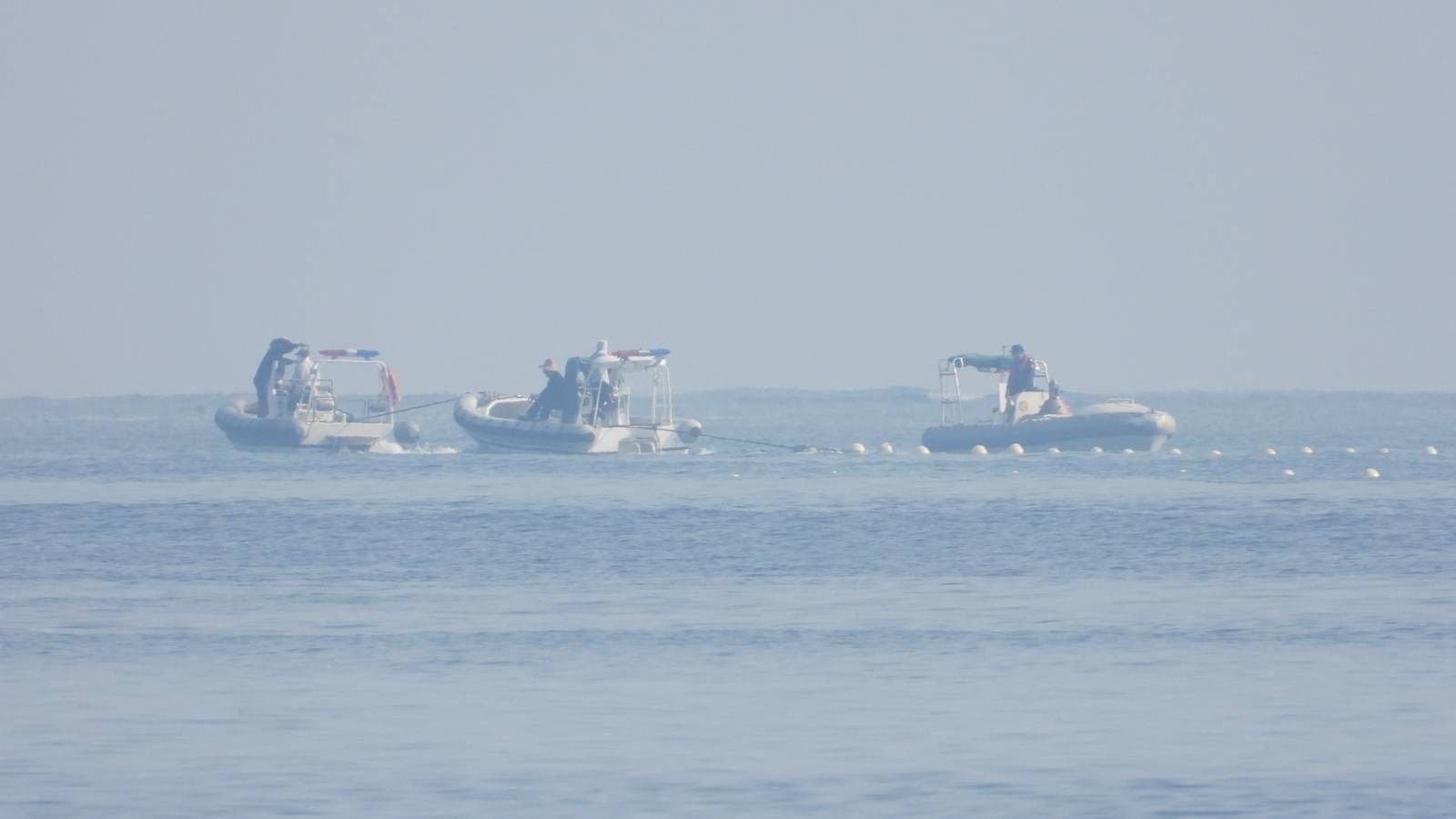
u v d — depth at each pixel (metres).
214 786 78.31
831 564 153.25
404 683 98.81
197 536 177.00
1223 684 97.12
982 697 94.50
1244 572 145.00
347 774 80.06
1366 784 77.88
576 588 139.12
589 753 83.31
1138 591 134.88
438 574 148.25
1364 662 103.12
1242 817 73.56
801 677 100.12
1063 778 78.81
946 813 74.12
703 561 155.62
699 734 86.75
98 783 78.88
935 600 130.75
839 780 78.81
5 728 88.44
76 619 122.25
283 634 115.06
